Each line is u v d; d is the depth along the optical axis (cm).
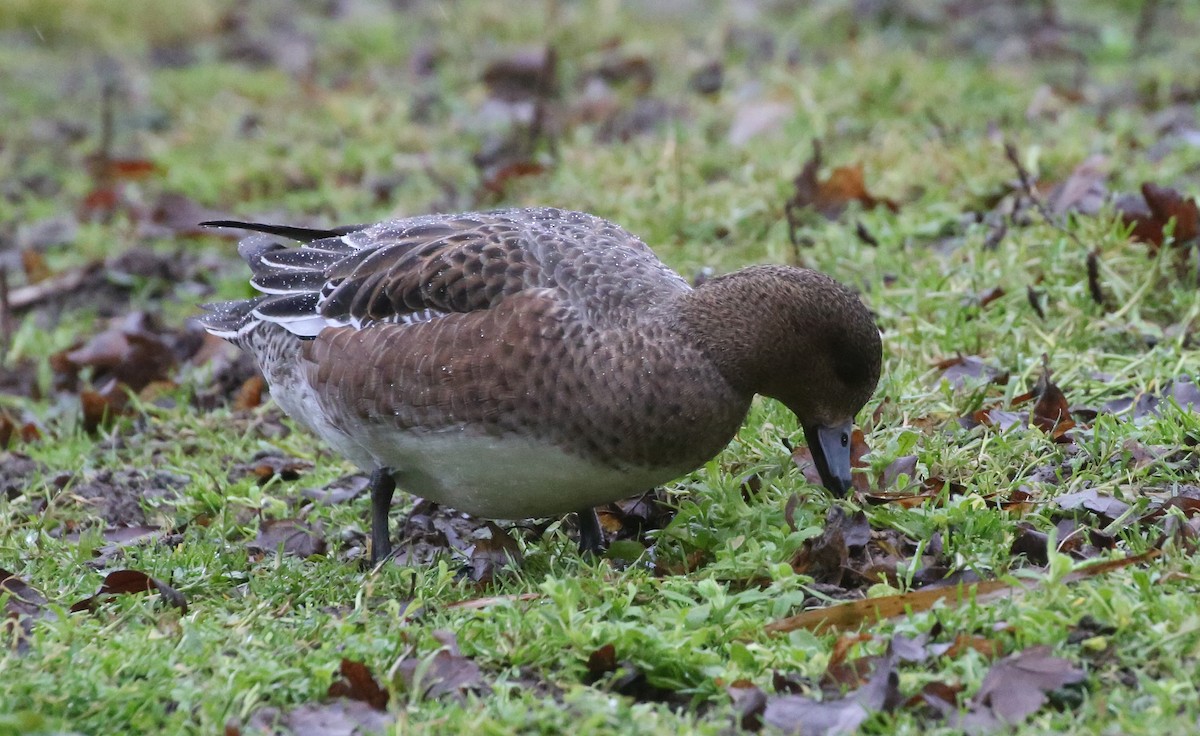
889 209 1331
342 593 823
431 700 688
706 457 819
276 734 667
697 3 2272
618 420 783
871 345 816
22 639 759
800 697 663
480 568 835
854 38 1959
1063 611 695
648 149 1565
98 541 934
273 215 1605
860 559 797
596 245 843
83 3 2408
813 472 884
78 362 1300
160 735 667
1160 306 1093
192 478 1041
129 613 791
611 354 784
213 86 2081
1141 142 1445
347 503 988
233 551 905
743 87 1781
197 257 1535
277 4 2545
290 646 736
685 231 1348
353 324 845
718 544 822
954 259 1176
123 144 1897
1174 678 645
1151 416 905
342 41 2269
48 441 1165
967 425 934
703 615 729
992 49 1927
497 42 2147
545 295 798
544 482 805
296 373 884
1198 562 734
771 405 967
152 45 2350
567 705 671
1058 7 2130
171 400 1237
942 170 1375
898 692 654
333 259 898
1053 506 816
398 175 1672
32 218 1669
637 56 1944
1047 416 942
